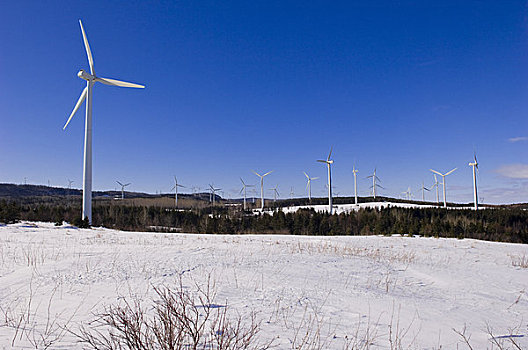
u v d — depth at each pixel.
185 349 4.14
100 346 4.31
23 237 20.05
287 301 6.99
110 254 12.76
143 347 3.93
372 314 6.47
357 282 9.80
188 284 8.09
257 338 4.77
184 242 19.72
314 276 10.17
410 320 6.27
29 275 8.85
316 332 5.20
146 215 49.25
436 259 17.28
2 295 7.00
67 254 12.80
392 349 4.69
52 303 6.42
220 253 13.81
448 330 5.84
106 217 45.25
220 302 6.62
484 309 7.71
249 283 8.52
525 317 7.16
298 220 45.12
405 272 12.48
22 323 5.25
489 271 14.27
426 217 50.06
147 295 6.97
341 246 20.36
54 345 4.36
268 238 25.09
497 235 40.25
